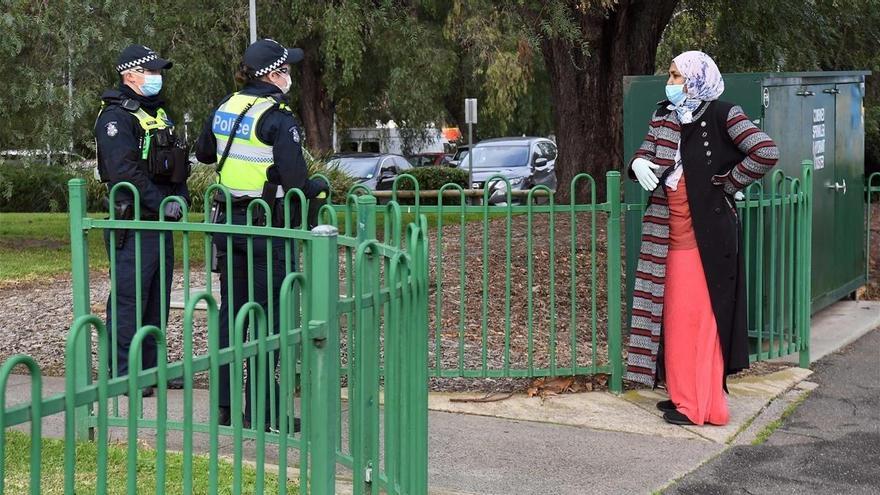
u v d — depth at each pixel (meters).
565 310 11.08
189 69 26.19
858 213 12.26
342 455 5.77
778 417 7.82
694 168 7.10
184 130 27.23
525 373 8.09
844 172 11.68
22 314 11.53
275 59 6.92
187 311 3.41
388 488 4.48
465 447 6.93
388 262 4.98
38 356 9.49
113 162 7.45
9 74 16.34
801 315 9.12
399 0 28.89
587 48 15.75
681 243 7.26
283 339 3.71
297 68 37.19
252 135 6.80
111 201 6.46
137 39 18.05
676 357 7.43
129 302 7.46
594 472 6.51
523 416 7.66
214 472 3.50
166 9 25.81
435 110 40.31
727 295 7.27
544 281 11.95
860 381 8.92
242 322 3.56
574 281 8.08
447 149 58.22
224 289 6.92
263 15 27.91
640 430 7.36
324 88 38.09
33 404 2.93
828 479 6.48
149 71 7.68
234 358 3.55
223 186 6.29
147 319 7.62
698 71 7.04
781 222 8.79
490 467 6.56
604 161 17.88
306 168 6.88
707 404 7.40
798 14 17.53
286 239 6.17
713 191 7.11
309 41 34.94
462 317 8.05
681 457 6.81
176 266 15.71
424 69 32.09
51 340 10.16
